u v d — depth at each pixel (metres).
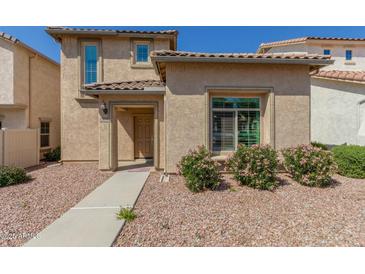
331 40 16.11
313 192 7.19
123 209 5.61
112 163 10.56
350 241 4.36
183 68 9.23
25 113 14.24
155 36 13.48
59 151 15.04
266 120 9.56
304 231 4.71
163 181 8.70
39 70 15.65
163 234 4.63
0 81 13.17
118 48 13.56
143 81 11.60
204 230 4.77
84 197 7.01
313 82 13.51
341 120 12.37
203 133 9.30
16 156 11.45
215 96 9.66
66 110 13.20
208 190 7.44
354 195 6.90
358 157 8.81
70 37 13.21
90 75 13.54
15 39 13.08
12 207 6.19
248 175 7.50
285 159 8.50
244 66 9.30
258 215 5.48
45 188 7.98
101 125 10.48
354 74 12.20
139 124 14.71
